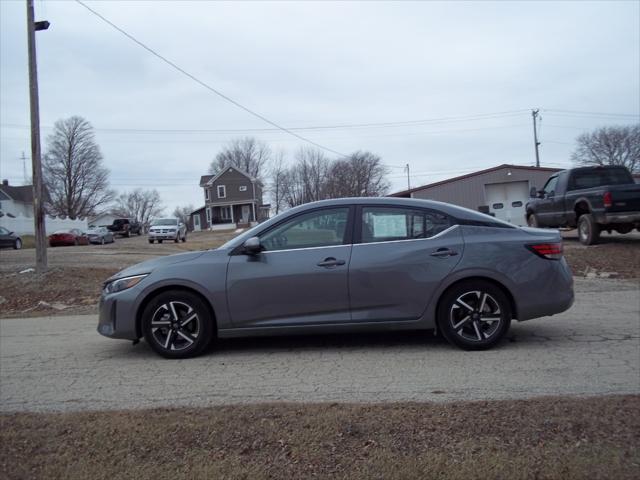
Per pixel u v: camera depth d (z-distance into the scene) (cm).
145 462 315
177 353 557
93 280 1203
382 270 546
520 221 3353
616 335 598
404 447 320
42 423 377
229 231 5725
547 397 399
